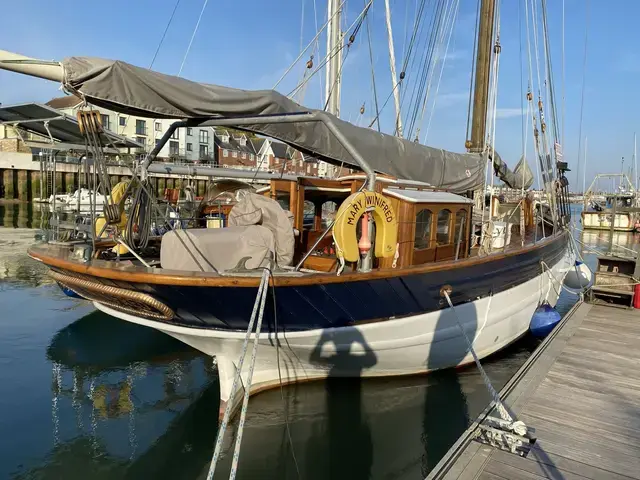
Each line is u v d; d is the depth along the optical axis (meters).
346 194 6.44
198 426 5.30
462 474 3.38
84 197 16.39
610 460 3.63
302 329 4.92
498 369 6.97
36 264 14.02
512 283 7.38
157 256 6.04
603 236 32.22
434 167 7.02
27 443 4.93
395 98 10.67
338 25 10.70
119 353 7.50
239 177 8.88
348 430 5.20
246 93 4.47
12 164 36.78
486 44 9.25
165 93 4.02
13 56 3.47
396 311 5.36
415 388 6.17
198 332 4.73
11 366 6.92
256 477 4.45
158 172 8.26
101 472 4.50
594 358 5.95
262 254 4.86
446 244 6.60
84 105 4.04
